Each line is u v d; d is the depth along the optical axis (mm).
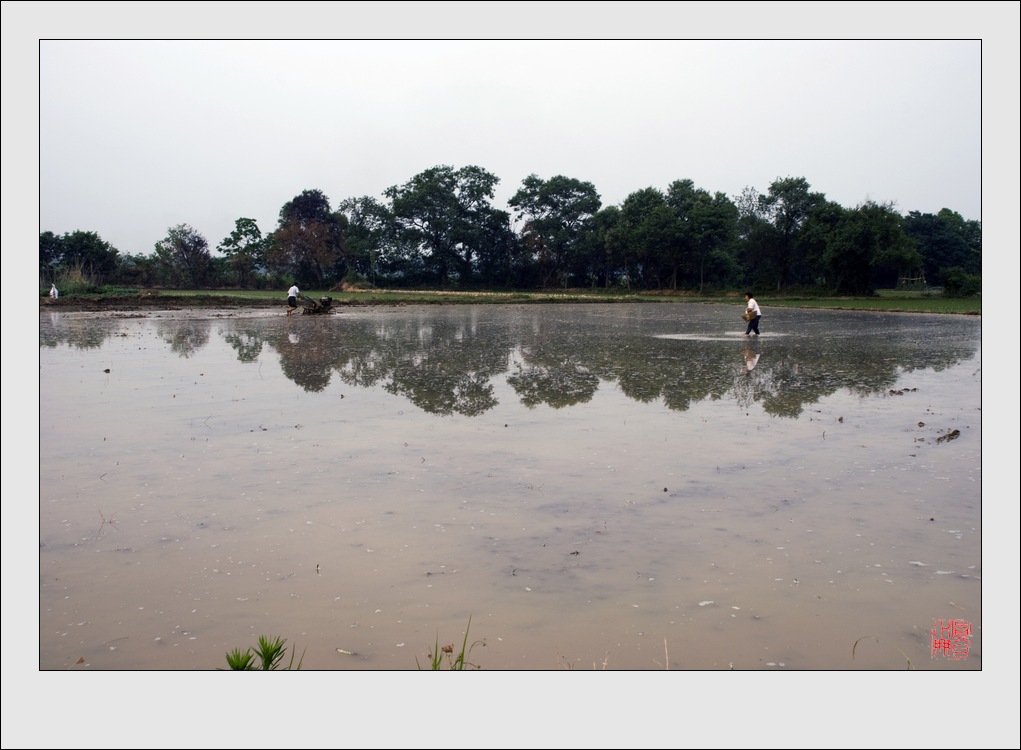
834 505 6496
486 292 71875
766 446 8609
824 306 46156
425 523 6082
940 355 18578
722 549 5535
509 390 12859
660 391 12727
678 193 70875
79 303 41500
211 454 8258
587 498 6695
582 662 4027
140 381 13602
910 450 8383
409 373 15016
